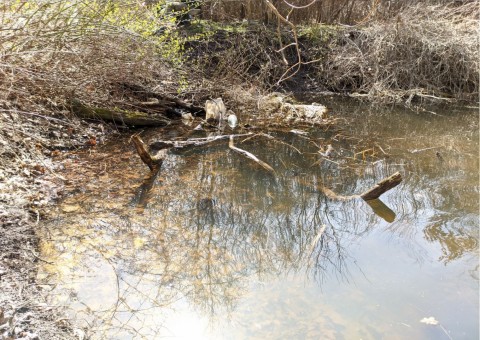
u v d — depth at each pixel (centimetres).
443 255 346
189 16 892
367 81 880
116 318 265
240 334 257
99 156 490
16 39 420
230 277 313
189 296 291
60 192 404
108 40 508
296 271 322
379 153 570
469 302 288
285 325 265
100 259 320
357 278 313
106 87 576
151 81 654
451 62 887
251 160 524
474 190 468
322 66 897
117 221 371
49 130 507
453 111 795
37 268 300
